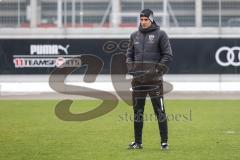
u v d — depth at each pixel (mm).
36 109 40188
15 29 53625
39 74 53094
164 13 55500
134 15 56469
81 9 56219
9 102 45031
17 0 55656
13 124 32594
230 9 55375
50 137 27688
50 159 22094
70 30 53688
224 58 53094
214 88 53094
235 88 53000
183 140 26609
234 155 22719
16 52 53094
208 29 53594
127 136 27969
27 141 26453
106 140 26703
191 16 55781
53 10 55781
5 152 23609
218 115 36656
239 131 29547
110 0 56531
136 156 22453
